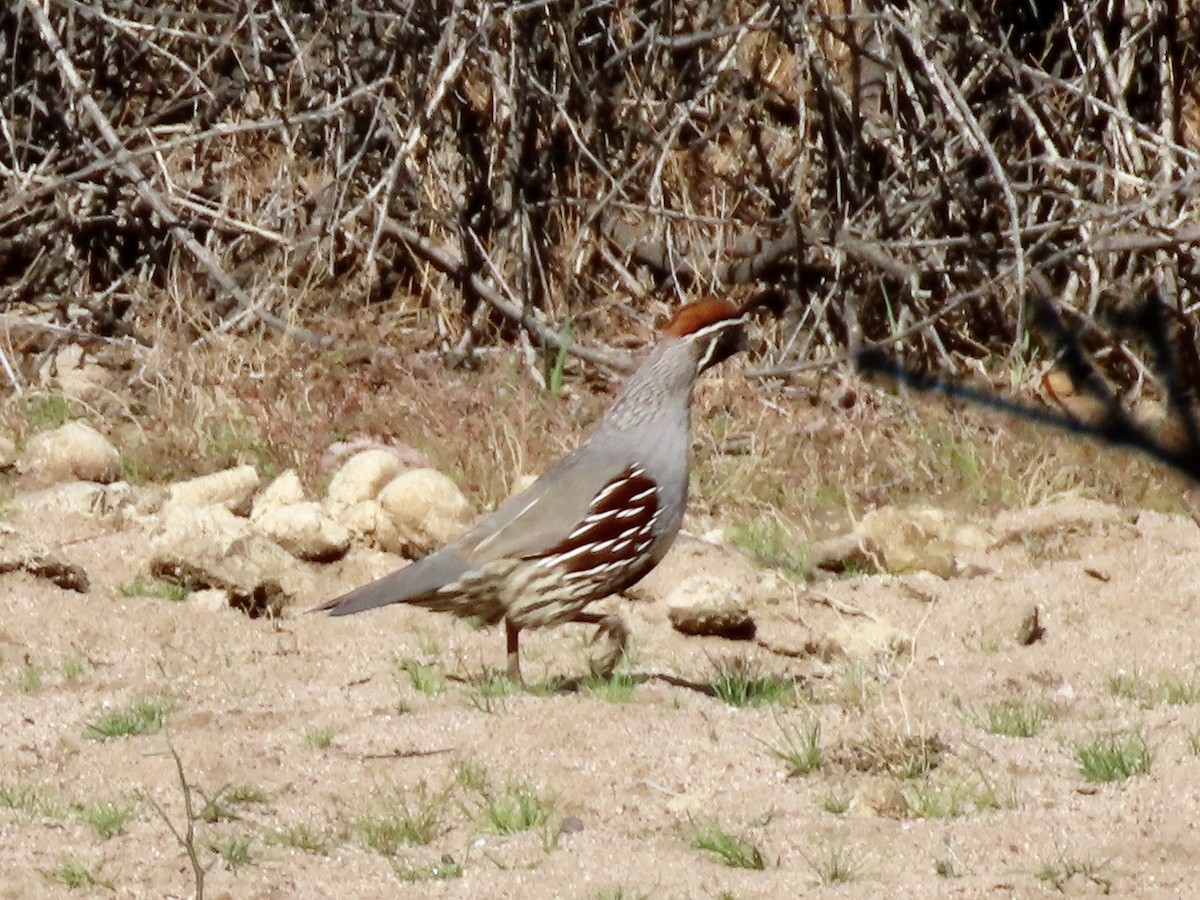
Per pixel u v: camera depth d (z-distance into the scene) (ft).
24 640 35.47
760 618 38.06
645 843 26.76
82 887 24.97
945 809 27.71
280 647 36.04
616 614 37.60
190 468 47.75
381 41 57.88
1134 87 59.16
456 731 30.83
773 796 28.45
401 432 49.96
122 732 30.96
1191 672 34.78
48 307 58.34
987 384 50.80
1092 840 26.32
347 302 57.11
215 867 25.71
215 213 55.62
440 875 25.45
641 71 58.49
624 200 58.39
